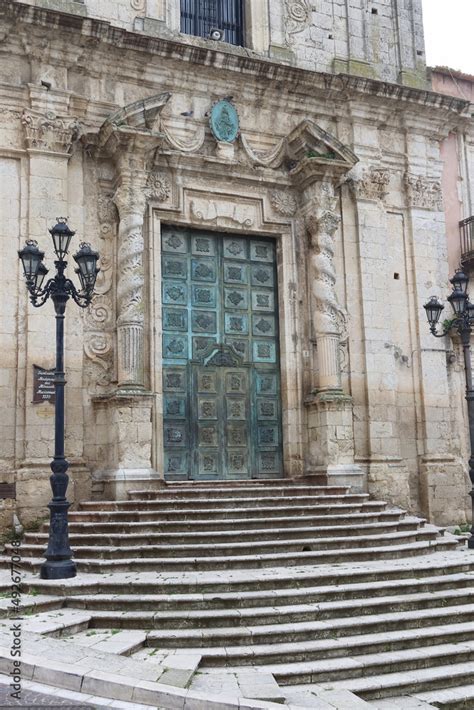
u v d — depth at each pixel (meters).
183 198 15.82
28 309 14.08
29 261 11.05
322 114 17.44
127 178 14.79
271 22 17.34
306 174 16.28
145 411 14.12
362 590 10.13
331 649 8.66
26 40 14.62
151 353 14.96
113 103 15.45
